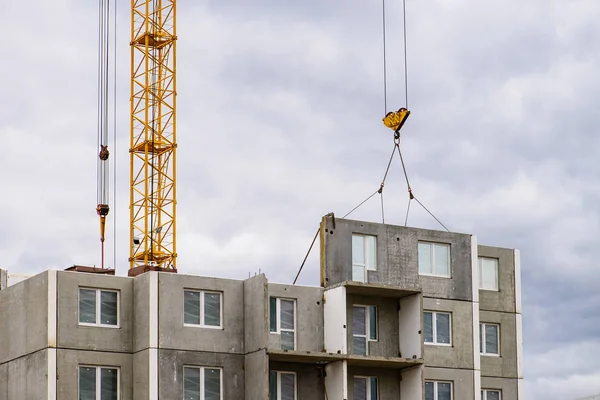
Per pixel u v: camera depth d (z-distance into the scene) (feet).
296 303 304.71
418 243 325.21
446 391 321.52
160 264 484.33
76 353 285.23
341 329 301.43
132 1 492.95
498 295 341.41
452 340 324.39
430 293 323.37
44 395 281.74
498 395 336.90
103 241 468.34
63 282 287.28
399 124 357.00
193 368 291.38
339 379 299.38
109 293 291.58
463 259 329.93
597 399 334.65
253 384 292.40
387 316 313.73
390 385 310.45
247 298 298.35
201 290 295.28
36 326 286.87
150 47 494.18
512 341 340.59
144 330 288.51
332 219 315.37
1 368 295.28
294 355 293.64
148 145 487.20
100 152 472.03
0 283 329.93
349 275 314.35
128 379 289.12
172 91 492.13
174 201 488.44
